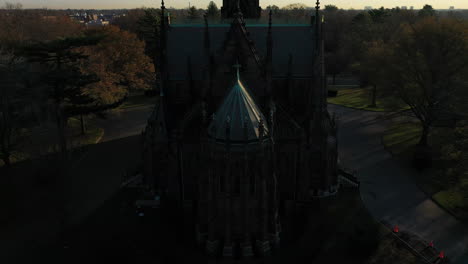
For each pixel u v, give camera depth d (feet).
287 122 145.48
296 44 163.32
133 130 257.75
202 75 147.23
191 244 128.88
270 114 115.96
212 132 116.47
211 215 119.34
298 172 151.23
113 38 297.53
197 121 144.56
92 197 163.53
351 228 137.90
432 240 132.57
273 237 125.18
